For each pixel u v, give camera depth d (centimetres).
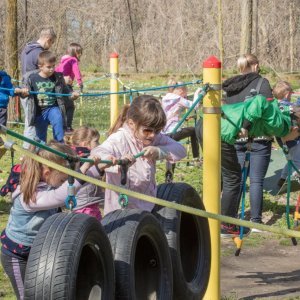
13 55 2198
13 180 555
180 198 637
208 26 4747
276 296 766
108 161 542
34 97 1272
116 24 5288
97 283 503
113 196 608
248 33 2319
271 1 4728
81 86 1673
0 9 4303
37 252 463
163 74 4188
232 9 4644
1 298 733
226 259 914
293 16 4722
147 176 609
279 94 1148
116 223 538
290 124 916
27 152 479
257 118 867
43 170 538
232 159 952
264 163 1026
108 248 504
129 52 5181
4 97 1306
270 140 1023
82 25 5162
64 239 465
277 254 945
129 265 520
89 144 806
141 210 555
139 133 592
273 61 4706
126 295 520
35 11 4531
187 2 4831
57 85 1285
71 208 509
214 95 705
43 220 555
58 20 4550
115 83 1373
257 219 1044
